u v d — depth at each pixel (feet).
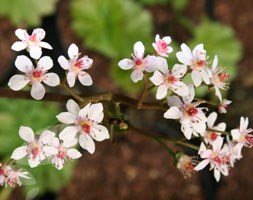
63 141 0.77
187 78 0.93
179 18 1.91
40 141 0.78
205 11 1.89
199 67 0.80
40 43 0.81
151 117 1.71
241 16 2.03
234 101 1.84
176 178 1.70
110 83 1.77
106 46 1.57
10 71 1.60
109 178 1.68
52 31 1.61
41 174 1.39
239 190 1.70
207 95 1.61
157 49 0.81
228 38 1.72
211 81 0.83
